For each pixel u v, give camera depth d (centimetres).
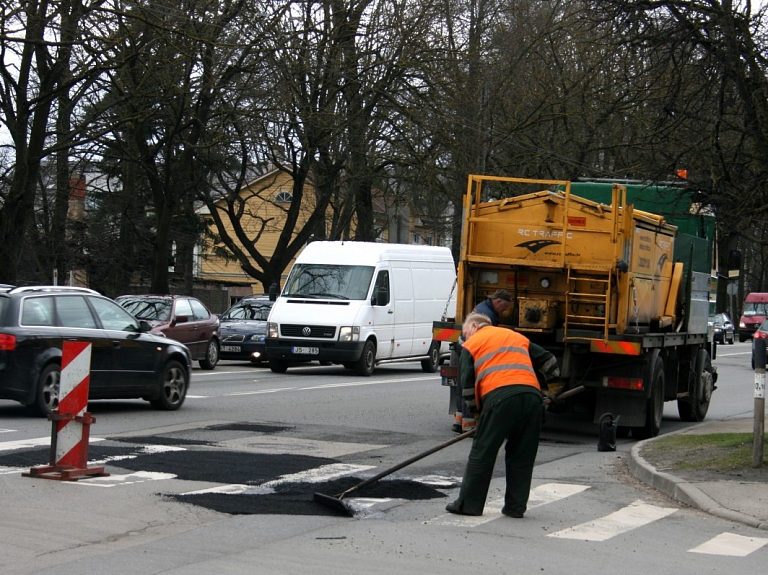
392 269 2767
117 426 1473
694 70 1443
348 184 4103
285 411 1755
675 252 1750
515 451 910
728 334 6191
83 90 2941
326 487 1020
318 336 2598
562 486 1099
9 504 907
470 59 3638
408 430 1554
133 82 2894
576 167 3556
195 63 2959
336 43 3459
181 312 2700
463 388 912
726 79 1390
